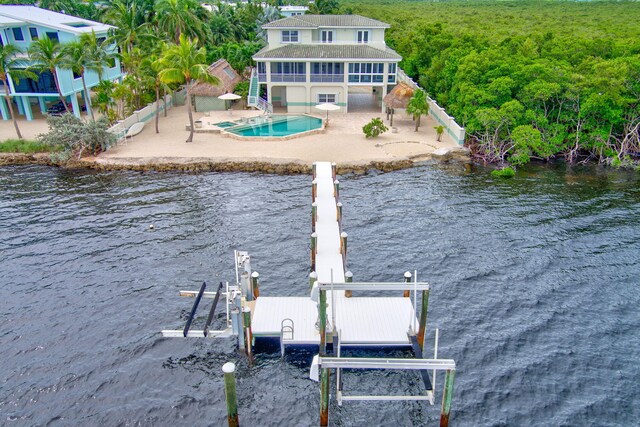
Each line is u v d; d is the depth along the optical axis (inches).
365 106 2491.4
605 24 3604.8
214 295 948.0
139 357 860.6
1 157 1771.7
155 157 1758.1
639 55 1929.1
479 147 1867.6
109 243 1229.7
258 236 1270.9
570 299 1016.9
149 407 761.0
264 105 2353.6
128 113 2188.7
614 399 776.3
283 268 1128.2
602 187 1581.0
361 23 2310.5
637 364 845.8
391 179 1635.1
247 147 1865.2
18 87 2079.2
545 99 1802.4
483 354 869.2
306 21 2315.5
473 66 1984.5
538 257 1168.2
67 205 1441.9
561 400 775.1
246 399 778.8
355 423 738.2
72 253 1182.9
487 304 1003.3
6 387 792.3
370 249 1202.0
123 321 950.4
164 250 1200.2
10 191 1539.1
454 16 4480.8
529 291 1043.9
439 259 1162.6
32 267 1122.0
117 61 2488.9
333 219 1234.6
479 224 1328.7
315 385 812.0
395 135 2003.0
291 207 1437.0
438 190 1550.2
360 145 1882.4
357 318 912.9
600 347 885.2
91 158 1761.8
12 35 2009.1
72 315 964.6
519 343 895.1
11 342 889.5
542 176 1680.6
